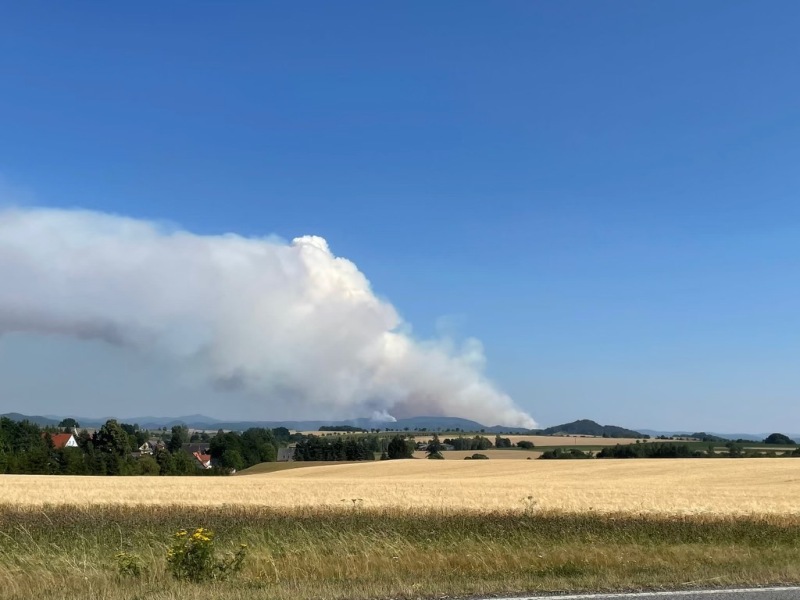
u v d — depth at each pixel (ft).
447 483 157.79
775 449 379.76
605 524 67.87
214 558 37.45
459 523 68.69
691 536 58.90
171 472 329.72
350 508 91.30
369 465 286.87
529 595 30.50
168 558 36.11
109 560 43.39
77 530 63.93
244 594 29.55
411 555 44.21
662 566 39.32
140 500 111.96
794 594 31.40
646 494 117.19
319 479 185.68
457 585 32.22
